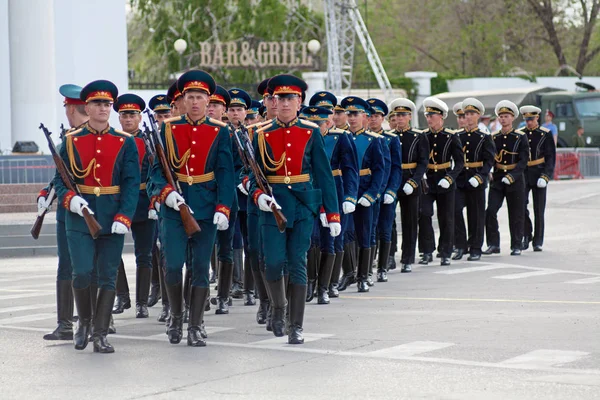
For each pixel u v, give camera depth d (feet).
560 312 52.70
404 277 70.74
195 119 45.01
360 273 63.31
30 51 140.36
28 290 67.21
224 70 253.85
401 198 73.67
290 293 45.11
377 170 63.67
